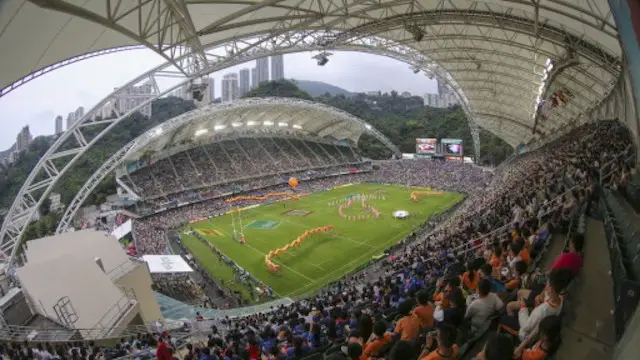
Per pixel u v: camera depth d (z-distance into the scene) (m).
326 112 91.69
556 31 28.42
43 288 20.42
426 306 7.62
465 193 79.62
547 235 10.98
